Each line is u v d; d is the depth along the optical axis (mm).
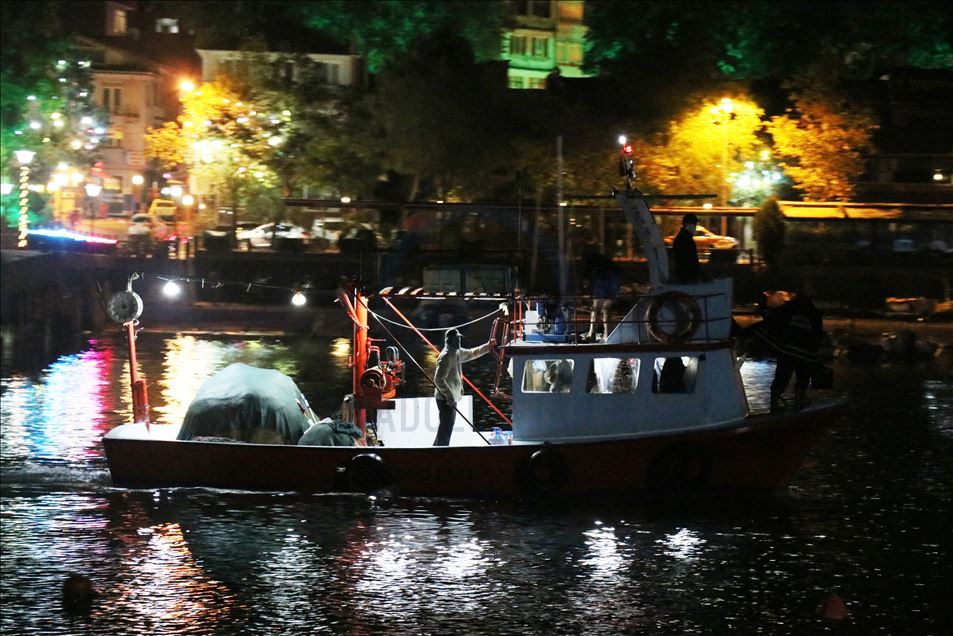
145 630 62250
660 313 75875
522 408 77312
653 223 76500
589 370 76812
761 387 141625
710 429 76188
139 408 85438
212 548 72562
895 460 99000
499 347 79375
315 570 69500
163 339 191125
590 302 80000
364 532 74750
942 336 189625
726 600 66250
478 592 66812
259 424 80938
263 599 65875
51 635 61781
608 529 75625
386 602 65500
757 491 78750
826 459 99312
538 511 77250
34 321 186625
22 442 103562
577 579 68500
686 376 76938
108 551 72625
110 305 85438
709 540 74438
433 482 77375
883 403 130625
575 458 76250
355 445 79562
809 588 67938
